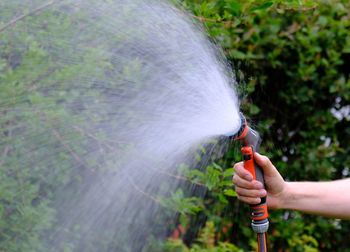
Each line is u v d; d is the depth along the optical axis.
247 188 3.90
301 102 8.01
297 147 8.05
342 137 8.41
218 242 6.89
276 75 7.80
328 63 7.82
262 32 7.36
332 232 8.37
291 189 4.34
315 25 7.67
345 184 4.46
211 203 7.11
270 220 7.68
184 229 6.73
